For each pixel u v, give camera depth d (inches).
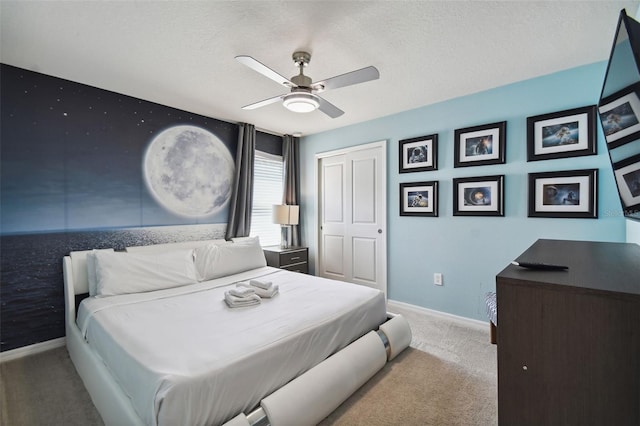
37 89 94.5
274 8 64.8
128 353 54.7
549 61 89.1
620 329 26.7
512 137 104.8
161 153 123.4
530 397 30.8
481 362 86.0
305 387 58.7
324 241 169.3
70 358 90.0
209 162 139.7
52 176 97.5
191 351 54.4
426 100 120.5
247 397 52.7
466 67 92.5
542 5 64.2
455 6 64.3
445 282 121.8
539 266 36.2
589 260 43.1
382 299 93.8
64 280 96.2
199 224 136.3
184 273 105.9
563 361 29.2
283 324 67.4
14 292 91.4
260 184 165.5
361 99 119.0
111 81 101.3
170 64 89.7
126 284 93.1
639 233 70.3
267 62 88.1
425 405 67.5
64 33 73.5
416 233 130.5
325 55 84.5
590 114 90.0
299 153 179.0
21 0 61.3
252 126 152.5
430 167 124.2
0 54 83.4
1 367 85.0
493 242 109.8
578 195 92.5
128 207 114.3
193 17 67.8
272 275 117.2
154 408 43.9
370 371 74.4
